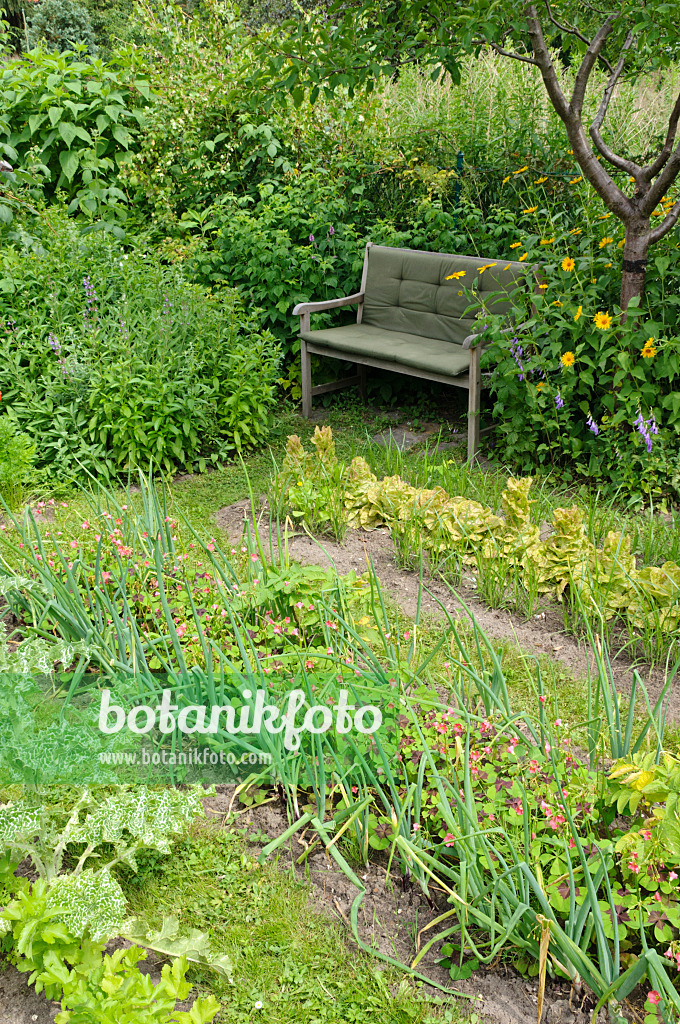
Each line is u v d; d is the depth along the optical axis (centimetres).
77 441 486
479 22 387
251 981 197
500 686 248
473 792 222
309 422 601
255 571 330
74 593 276
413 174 631
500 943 185
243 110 673
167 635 288
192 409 496
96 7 1873
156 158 724
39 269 555
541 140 620
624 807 212
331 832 231
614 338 462
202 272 630
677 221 484
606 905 188
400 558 388
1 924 189
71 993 172
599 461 463
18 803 203
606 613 336
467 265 559
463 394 632
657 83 661
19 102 709
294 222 623
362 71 419
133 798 207
